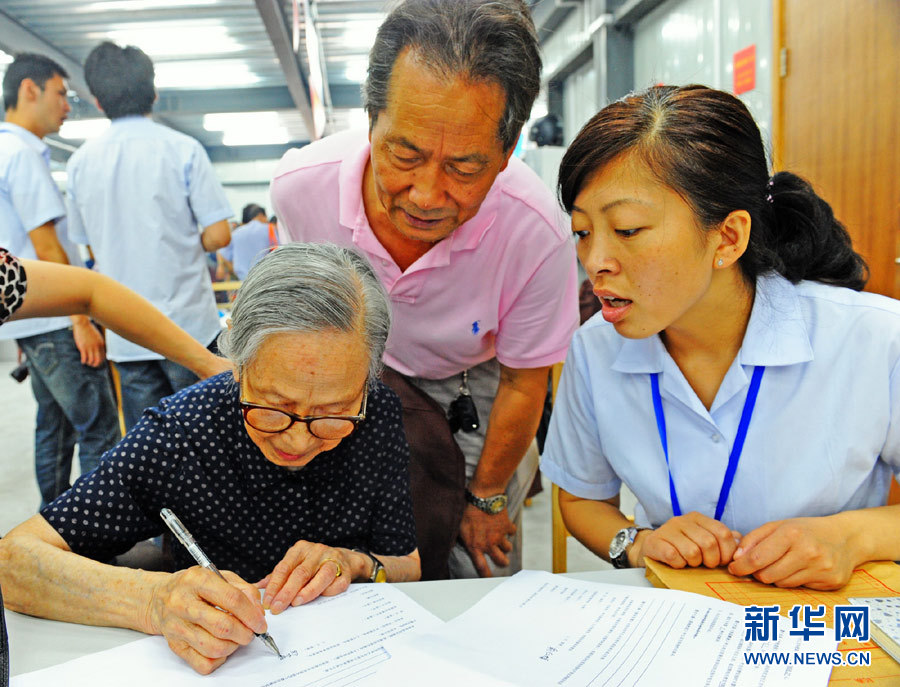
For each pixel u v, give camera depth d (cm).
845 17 218
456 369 140
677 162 74
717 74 305
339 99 783
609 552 103
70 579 78
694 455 96
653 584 83
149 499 92
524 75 85
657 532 88
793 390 92
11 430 425
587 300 217
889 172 205
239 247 471
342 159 120
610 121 77
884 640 66
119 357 212
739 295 91
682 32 332
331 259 82
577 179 79
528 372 136
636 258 78
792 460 92
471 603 81
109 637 74
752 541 80
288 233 132
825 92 229
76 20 559
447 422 134
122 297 112
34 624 77
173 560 101
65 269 106
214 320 237
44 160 224
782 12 246
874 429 90
